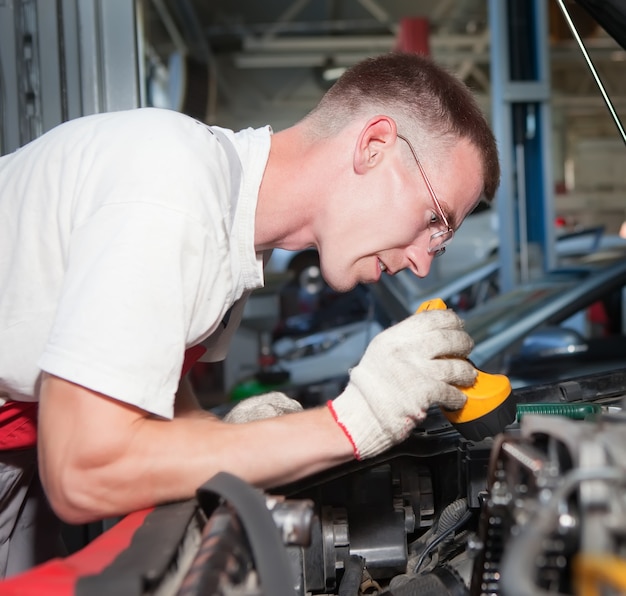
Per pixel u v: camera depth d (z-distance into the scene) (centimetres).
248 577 60
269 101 1182
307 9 824
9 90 197
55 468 78
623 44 124
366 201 98
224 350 121
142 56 205
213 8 801
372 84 100
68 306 79
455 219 102
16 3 195
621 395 121
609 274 324
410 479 108
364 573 99
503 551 67
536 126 420
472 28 917
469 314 339
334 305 538
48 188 92
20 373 93
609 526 46
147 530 67
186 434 81
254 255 99
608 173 1119
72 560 60
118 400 78
